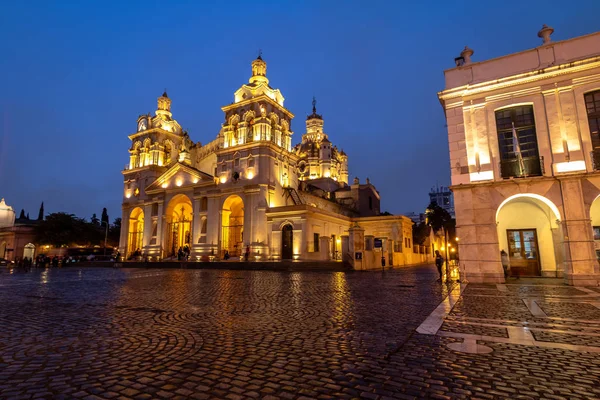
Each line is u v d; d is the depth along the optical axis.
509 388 4.41
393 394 4.25
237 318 8.70
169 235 47.38
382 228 45.94
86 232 62.53
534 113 17.44
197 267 35.56
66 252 60.16
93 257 49.97
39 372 4.95
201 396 4.20
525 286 14.90
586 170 16.02
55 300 12.00
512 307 9.95
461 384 4.54
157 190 47.88
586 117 16.44
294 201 43.28
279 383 4.59
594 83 16.45
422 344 6.33
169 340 6.64
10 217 75.06
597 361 5.38
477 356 5.65
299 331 7.32
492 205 17.33
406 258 43.12
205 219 43.44
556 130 16.83
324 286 16.30
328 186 65.88
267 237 39.28
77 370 5.04
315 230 39.12
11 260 56.84
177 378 4.76
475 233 17.39
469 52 19.34
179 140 54.69
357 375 4.86
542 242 18.53
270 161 41.75
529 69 17.81
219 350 6.02
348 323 8.07
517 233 19.14
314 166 70.56
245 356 5.69
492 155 17.86
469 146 18.33
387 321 8.27
